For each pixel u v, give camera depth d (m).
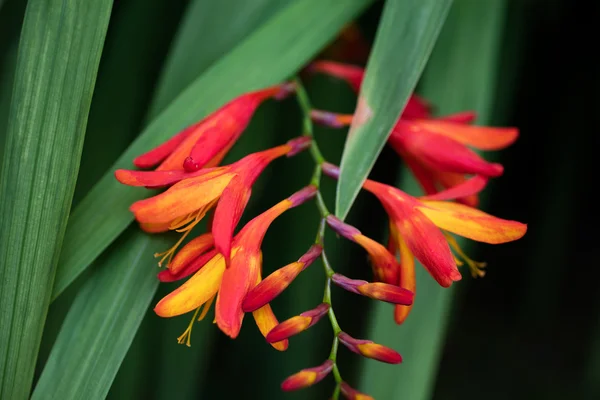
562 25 0.64
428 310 0.52
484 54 0.54
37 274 0.45
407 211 0.46
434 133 0.49
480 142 0.50
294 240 0.61
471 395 0.82
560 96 0.69
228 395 0.68
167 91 0.51
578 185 0.71
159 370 0.58
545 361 0.82
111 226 0.47
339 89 0.61
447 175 0.50
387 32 0.48
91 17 0.45
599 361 0.71
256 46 0.50
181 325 0.58
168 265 0.45
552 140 0.71
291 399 0.67
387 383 0.52
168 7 0.57
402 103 0.47
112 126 0.57
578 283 0.80
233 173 0.46
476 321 0.85
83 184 0.56
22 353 0.45
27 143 0.45
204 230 0.57
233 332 0.43
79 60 0.45
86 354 0.46
